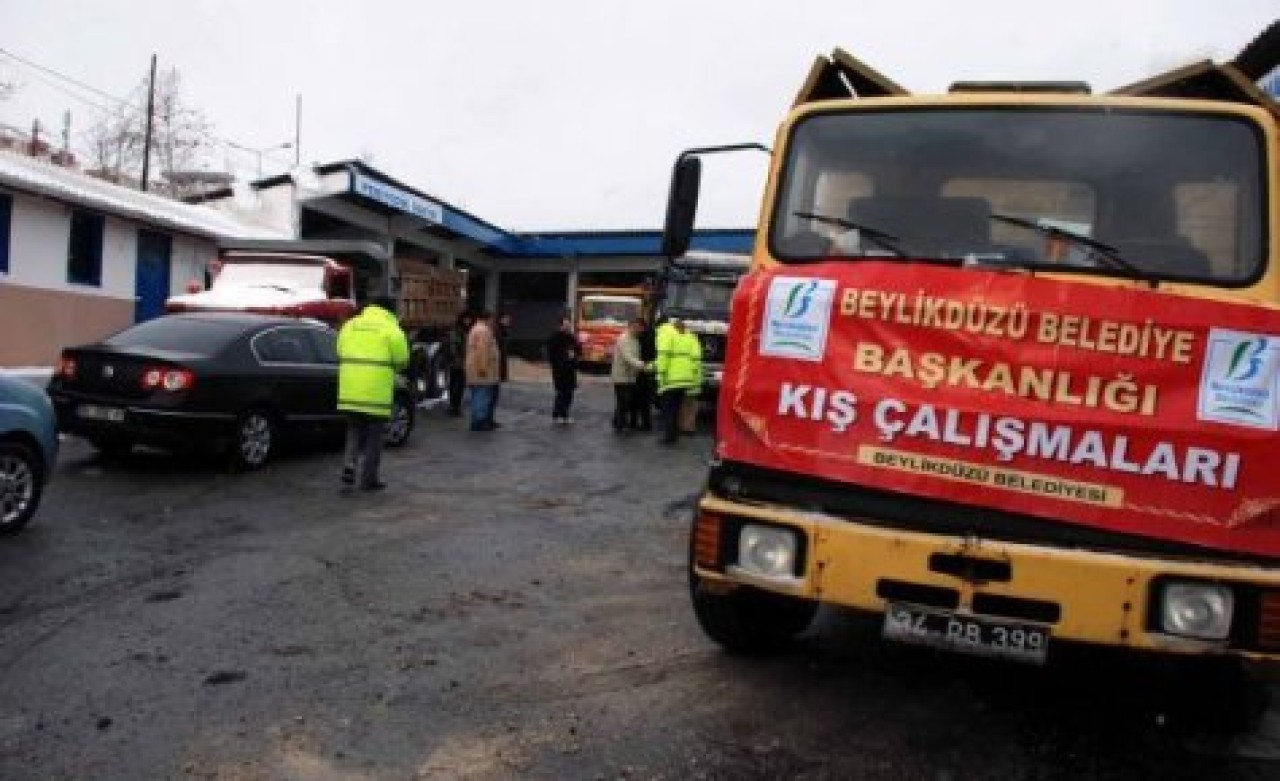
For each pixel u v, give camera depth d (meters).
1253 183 4.22
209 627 5.55
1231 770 4.25
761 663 5.28
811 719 4.59
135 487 9.36
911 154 4.68
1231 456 3.76
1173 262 4.23
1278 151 4.22
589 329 32.28
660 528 8.76
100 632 5.39
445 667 5.09
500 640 5.54
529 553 7.59
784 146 4.87
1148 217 4.32
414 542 7.76
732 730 4.43
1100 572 3.78
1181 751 4.42
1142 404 3.84
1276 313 3.75
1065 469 3.91
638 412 17.75
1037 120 4.58
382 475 10.88
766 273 4.39
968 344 4.02
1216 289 4.13
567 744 4.23
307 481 10.20
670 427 15.18
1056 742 4.46
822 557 4.09
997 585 3.88
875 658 5.44
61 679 4.73
